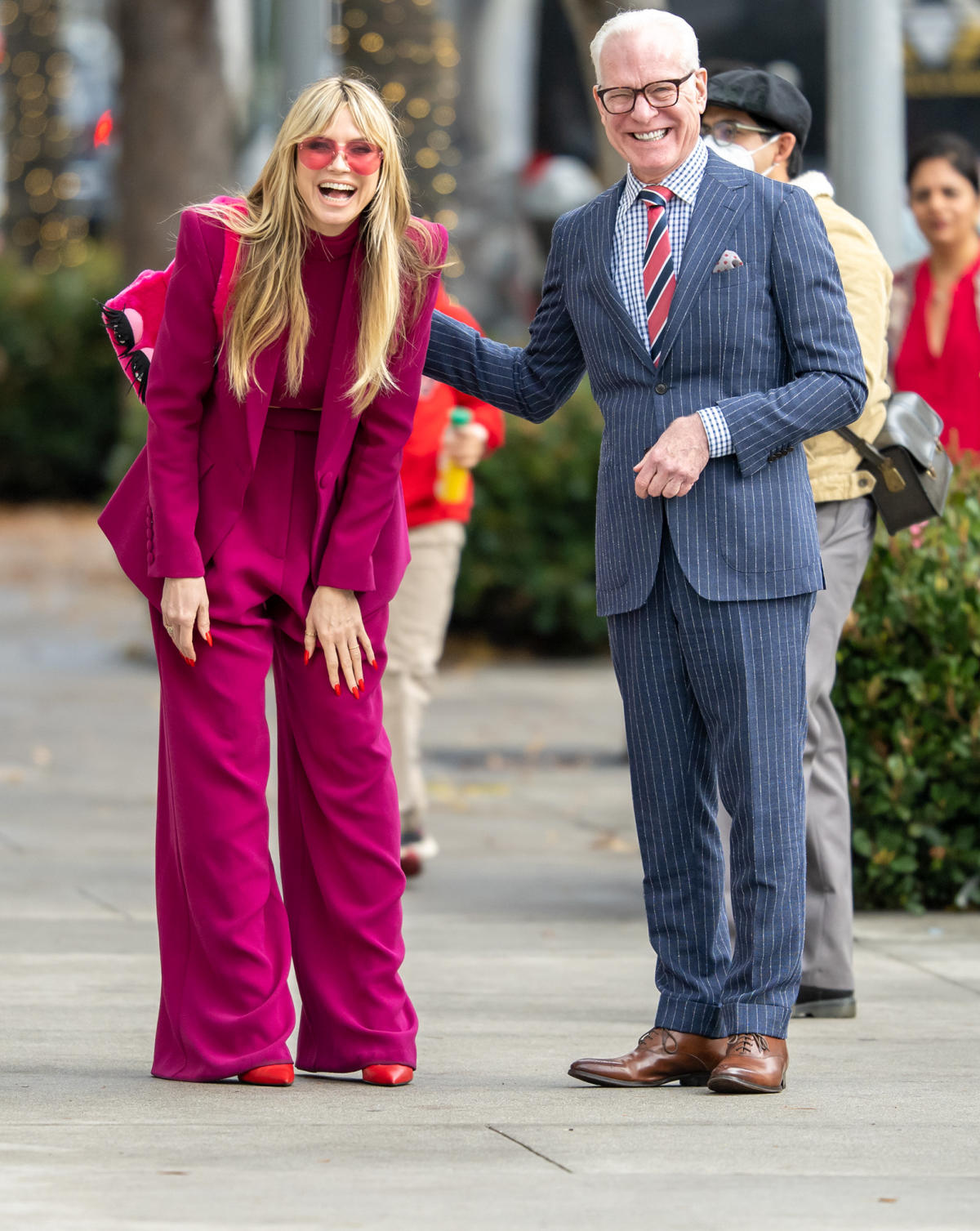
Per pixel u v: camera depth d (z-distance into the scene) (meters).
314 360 11.29
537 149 60.62
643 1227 9.03
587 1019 13.57
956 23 41.16
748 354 11.22
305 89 11.13
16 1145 10.25
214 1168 9.88
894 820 17.27
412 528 18.47
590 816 22.08
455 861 19.59
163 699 11.60
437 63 47.75
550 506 34.19
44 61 64.44
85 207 72.69
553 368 12.22
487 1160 10.08
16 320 56.31
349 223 11.05
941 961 15.58
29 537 52.22
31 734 26.95
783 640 11.34
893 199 20.48
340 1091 11.52
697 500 11.23
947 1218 9.21
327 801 11.66
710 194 11.30
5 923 16.41
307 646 11.51
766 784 11.37
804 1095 11.56
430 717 28.97
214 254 11.04
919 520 13.86
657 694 11.61
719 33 43.94
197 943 11.61
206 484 11.42
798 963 11.59
